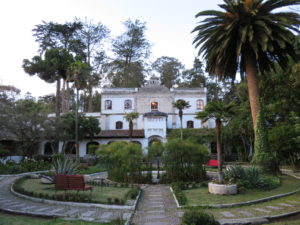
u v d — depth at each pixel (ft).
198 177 46.44
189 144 46.29
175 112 117.60
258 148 48.03
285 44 48.60
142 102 118.52
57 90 106.32
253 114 50.11
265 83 66.13
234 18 48.32
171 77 174.70
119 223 19.97
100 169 70.03
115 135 104.32
